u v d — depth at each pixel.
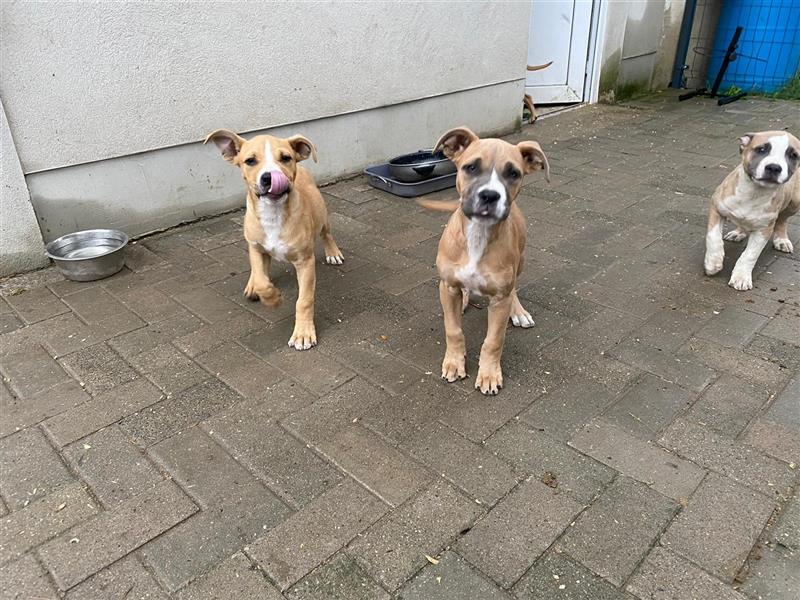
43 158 1.62
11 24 1.47
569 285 1.59
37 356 1.31
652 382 1.21
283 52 2.00
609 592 0.80
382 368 1.27
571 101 3.51
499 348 1.18
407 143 2.54
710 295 1.52
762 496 0.94
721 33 3.62
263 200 1.23
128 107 1.73
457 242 1.08
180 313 1.48
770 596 0.79
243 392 1.20
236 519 0.91
